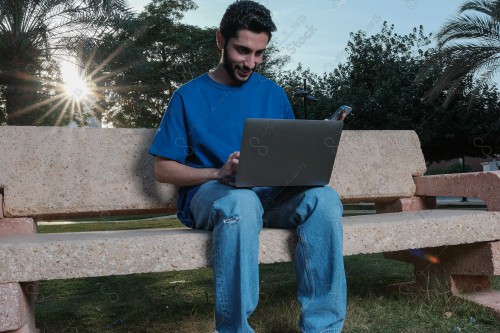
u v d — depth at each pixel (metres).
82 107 17.41
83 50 12.35
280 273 3.67
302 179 1.87
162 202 2.47
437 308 2.47
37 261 1.74
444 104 14.78
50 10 12.04
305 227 1.86
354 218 2.46
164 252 1.86
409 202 3.04
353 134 2.96
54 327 2.38
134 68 13.84
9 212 2.27
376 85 19.66
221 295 1.72
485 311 2.36
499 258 2.41
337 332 1.82
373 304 2.58
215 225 1.80
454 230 2.31
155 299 2.94
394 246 2.19
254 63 2.09
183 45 25.03
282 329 2.16
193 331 2.28
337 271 1.82
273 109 2.21
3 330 1.70
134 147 2.48
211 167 2.08
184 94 2.11
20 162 2.31
